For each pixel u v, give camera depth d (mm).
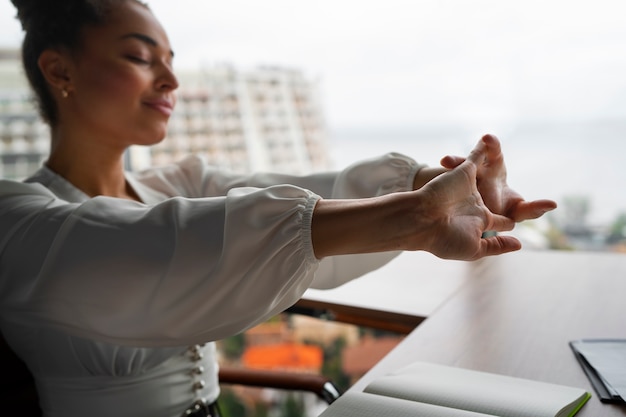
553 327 980
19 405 1018
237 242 640
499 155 827
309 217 623
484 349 891
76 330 739
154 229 697
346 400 696
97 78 970
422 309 1186
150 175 1220
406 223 593
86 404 922
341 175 1023
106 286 685
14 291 766
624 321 1002
